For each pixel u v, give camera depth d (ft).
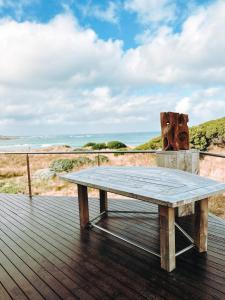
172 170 9.80
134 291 6.15
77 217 11.84
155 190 6.98
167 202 5.94
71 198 15.40
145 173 9.44
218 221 10.39
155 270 7.03
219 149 33.35
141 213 11.75
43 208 13.51
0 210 13.43
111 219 11.15
